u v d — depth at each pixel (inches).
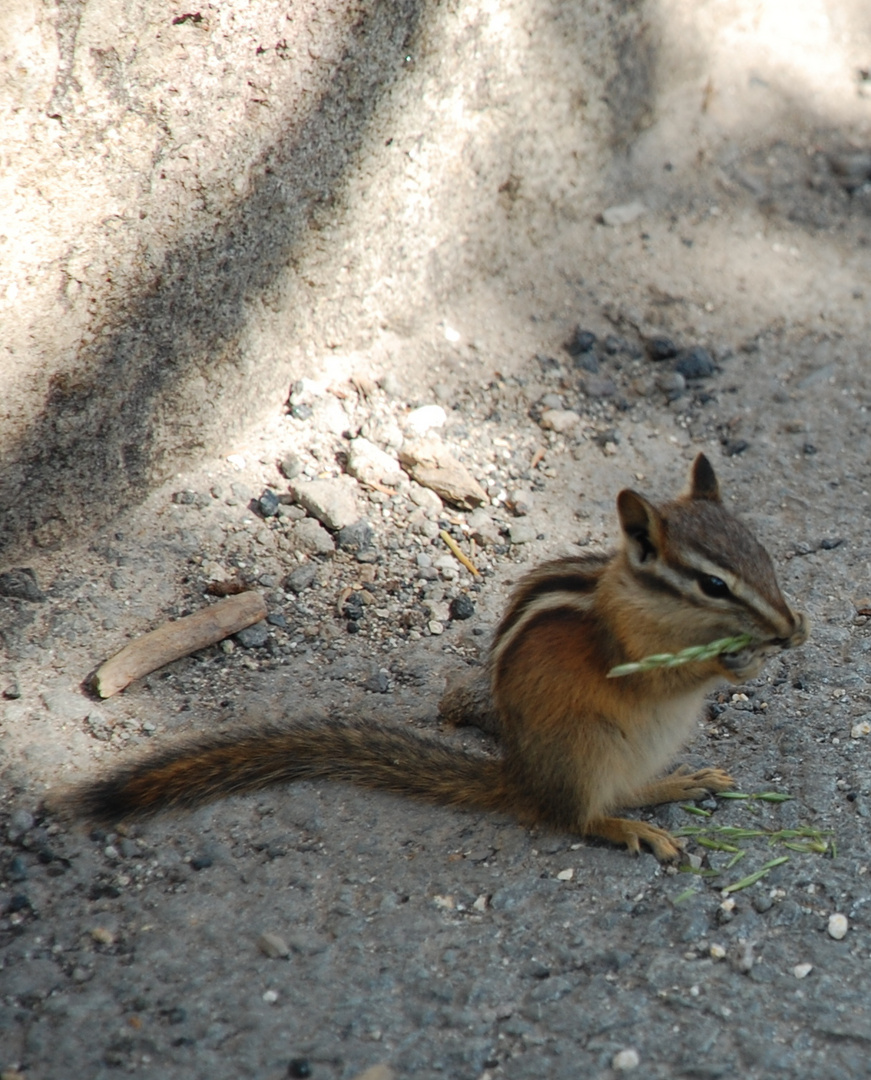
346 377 522.6
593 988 311.3
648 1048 295.6
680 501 360.2
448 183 534.9
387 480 486.9
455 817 367.6
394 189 510.6
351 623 438.0
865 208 637.9
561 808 355.9
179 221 426.9
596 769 352.5
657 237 606.2
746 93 658.8
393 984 313.6
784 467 511.8
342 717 401.4
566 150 585.9
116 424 438.3
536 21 542.0
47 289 395.5
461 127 528.7
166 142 410.3
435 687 415.8
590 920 330.6
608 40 582.6
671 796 371.2
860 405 540.1
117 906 337.1
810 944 319.0
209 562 450.0
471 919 332.8
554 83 565.6
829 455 517.0
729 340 571.2
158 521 457.7
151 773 364.8
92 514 444.5
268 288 478.3
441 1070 292.7
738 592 328.5
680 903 333.4
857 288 598.2
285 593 446.3
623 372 557.0
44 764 375.2
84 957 321.7
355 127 479.2
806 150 657.0
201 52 406.3
